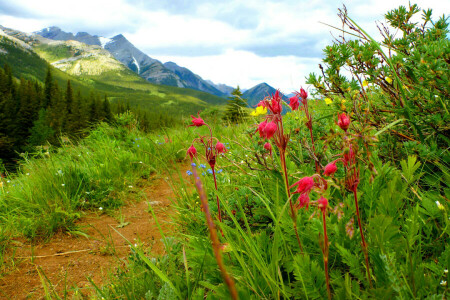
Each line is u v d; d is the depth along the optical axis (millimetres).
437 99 2215
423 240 1669
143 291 2025
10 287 2723
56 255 3332
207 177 3570
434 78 2021
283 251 1789
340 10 2445
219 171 3832
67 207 4297
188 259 1909
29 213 4035
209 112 11492
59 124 54500
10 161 20984
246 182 3062
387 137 2475
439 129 2205
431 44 2148
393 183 1522
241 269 1739
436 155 2102
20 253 3361
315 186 1196
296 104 2291
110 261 3111
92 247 3475
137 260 2289
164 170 6215
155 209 4484
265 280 1557
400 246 1363
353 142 1252
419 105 2273
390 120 2549
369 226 1288
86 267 3037
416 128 2234
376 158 1900
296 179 2326
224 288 1442
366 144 1312
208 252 1836
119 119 9156
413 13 2693
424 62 2053
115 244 3496
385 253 1292
